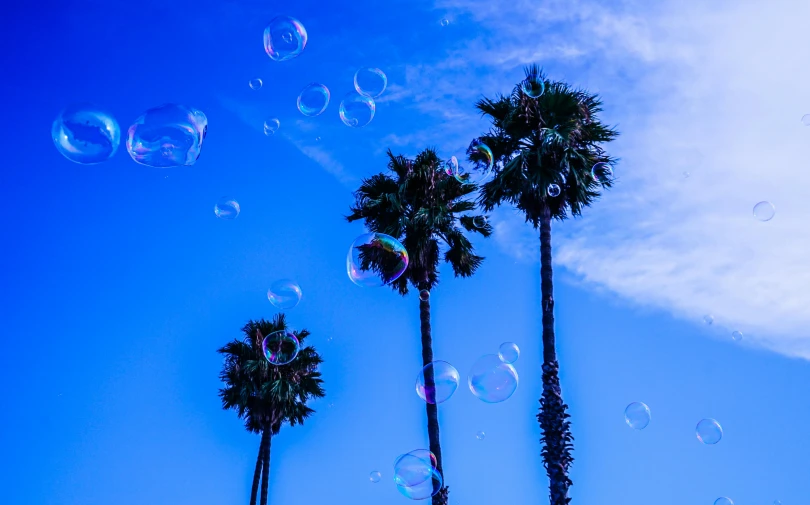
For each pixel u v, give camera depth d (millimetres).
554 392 10078
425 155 13734
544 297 10828
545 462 9727
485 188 12133
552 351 10406
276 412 17547
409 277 13148
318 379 18562
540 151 11391
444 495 10922
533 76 11703
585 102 12242
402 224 12812
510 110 12102
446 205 13516
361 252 7973
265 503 16766
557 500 9391
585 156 11883
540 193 11133
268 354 11000
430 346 12273
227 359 18266
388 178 13688
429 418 11500
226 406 17766
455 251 13688
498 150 12172
